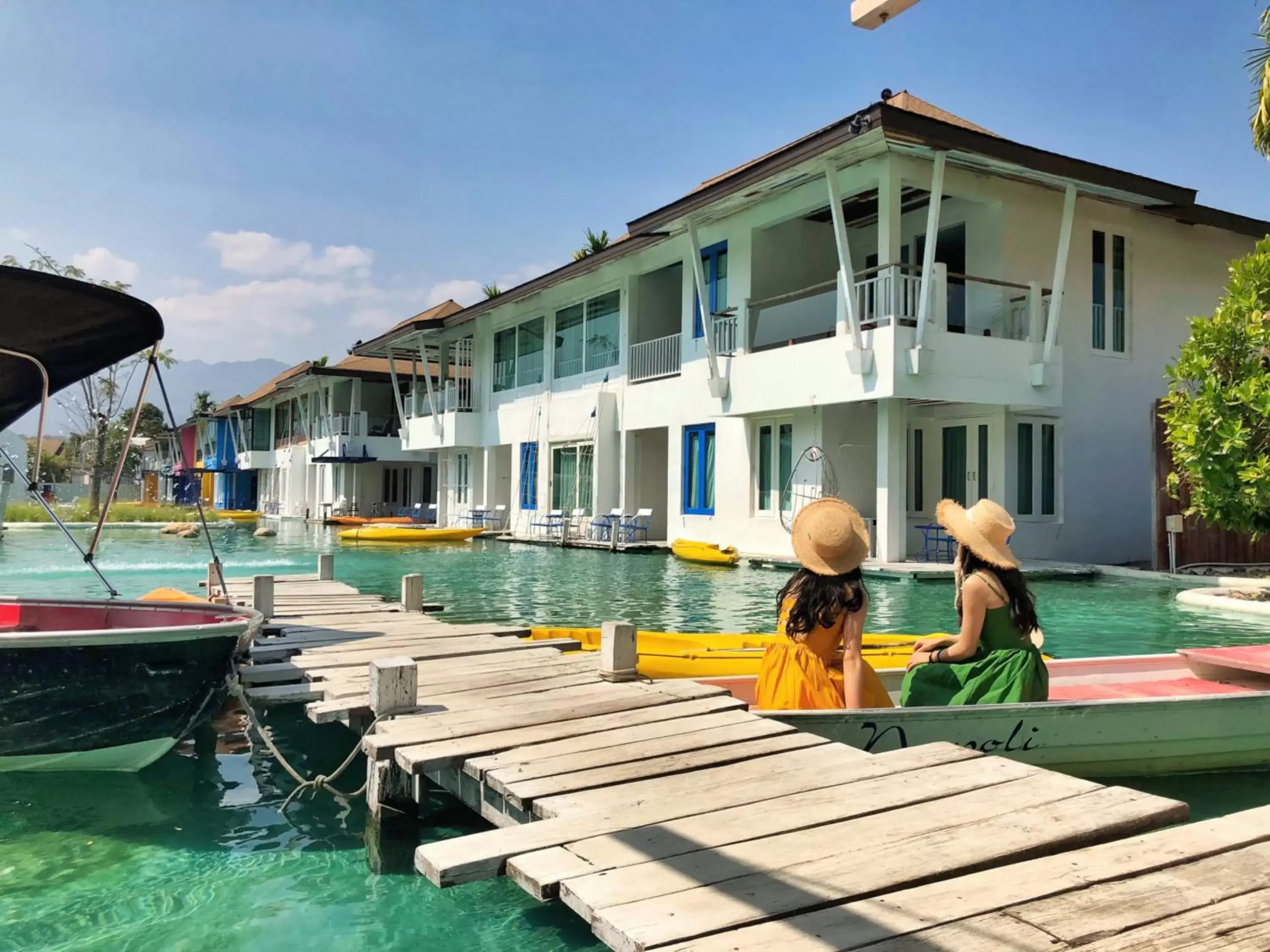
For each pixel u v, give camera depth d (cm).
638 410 2003
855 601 441
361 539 2239
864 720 429
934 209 1287
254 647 666
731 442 1744
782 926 244
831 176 1331
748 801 338
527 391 2459
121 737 480
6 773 479
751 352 1638
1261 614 981
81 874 365
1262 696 488
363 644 678
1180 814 323
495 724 448
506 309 2536
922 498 1595
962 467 1521
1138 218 1603
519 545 2119
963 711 429
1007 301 1470
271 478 4566
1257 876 268
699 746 410
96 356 598
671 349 1931
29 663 457
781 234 1706
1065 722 447
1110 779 467
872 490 1591
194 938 312
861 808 327
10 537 2409
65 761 477
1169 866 275
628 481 2048
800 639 460
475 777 386
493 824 395
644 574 1434
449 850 297
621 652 548
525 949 305
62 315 541
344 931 318
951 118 1609
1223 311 1145
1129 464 1585
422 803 419
